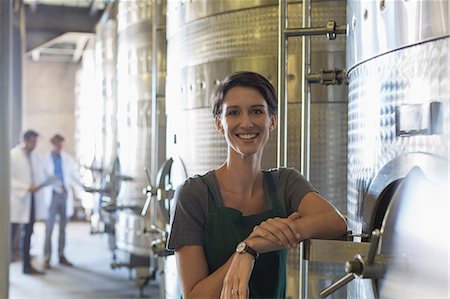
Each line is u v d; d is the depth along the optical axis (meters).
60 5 9.75
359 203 1.62
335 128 2.49
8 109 3.11
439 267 1.24
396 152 1.40
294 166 2.53
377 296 1.44
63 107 13.63
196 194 1.60
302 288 2.12
